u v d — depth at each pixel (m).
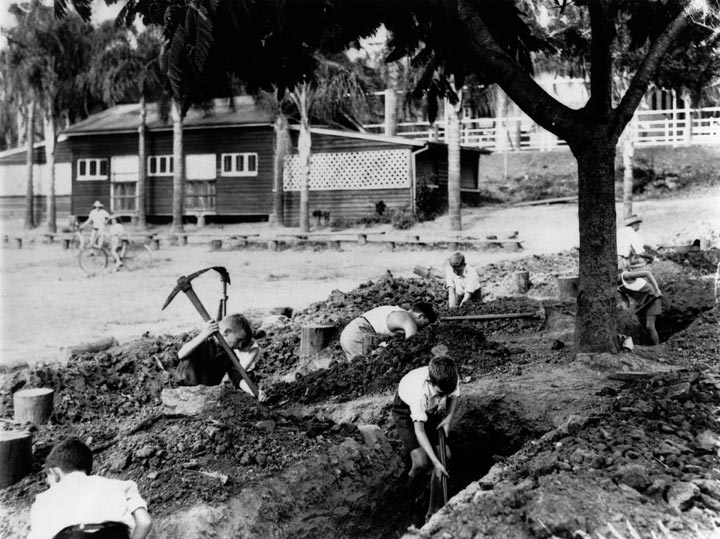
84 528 3.54
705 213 22.19
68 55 31.77
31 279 19.41
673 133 30.72
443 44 8.59
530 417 6.09
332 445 5.36
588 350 7.39
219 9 6.52
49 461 3.74
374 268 19.23
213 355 6.18
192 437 5.08
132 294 16.64
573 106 26.70
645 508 3.79
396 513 5.53
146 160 32.34
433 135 31.72
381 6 8.09
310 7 7.53
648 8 8.15
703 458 4.26
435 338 7.84
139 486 4.64
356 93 27.42
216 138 30.75
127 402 7.21
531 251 20.61
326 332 9.48
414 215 27.19
